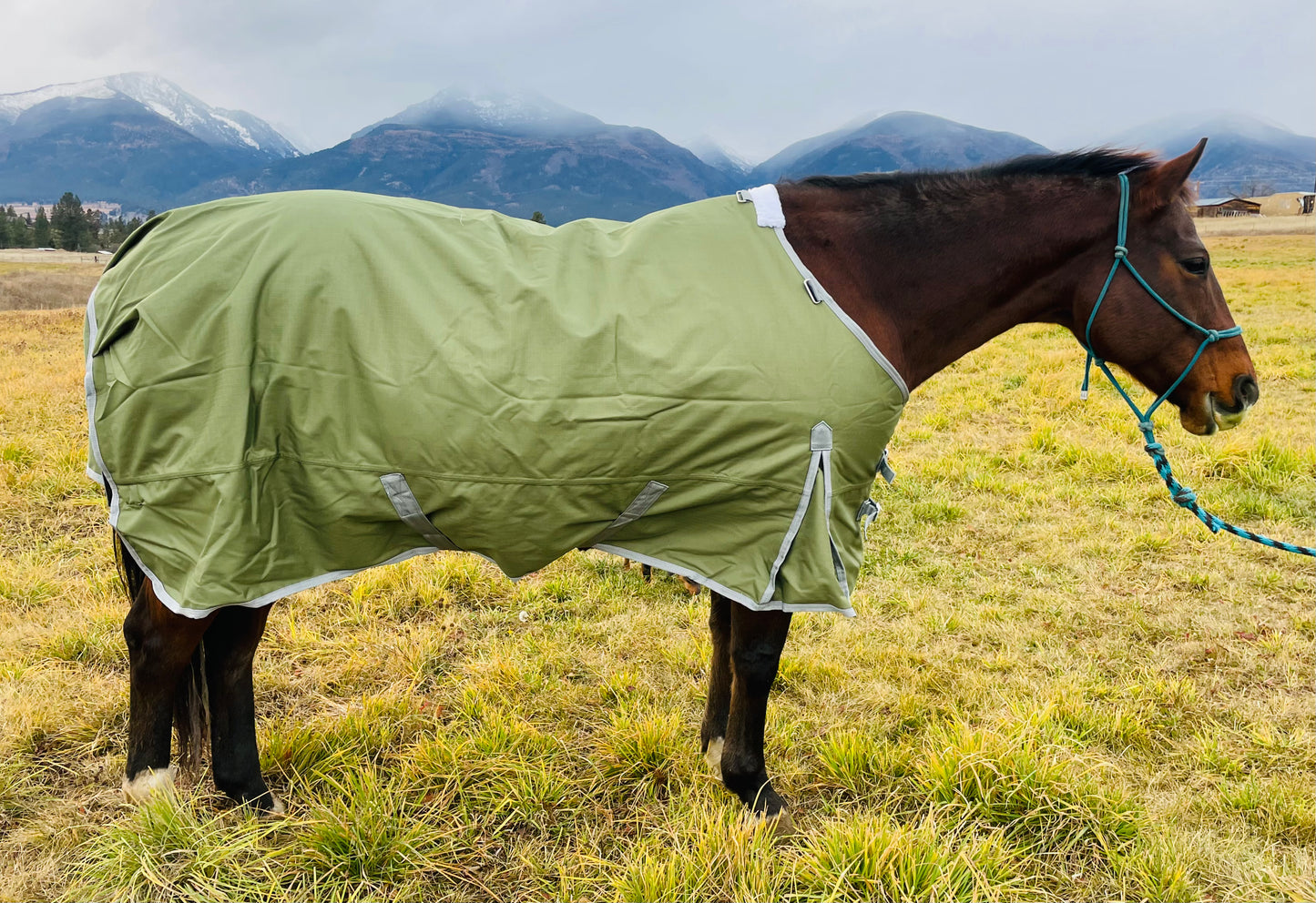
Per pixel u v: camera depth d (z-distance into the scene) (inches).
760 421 75.5
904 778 97.5
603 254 81.4
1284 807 91.7
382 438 75.6
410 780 95.7
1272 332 429.1
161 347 73.1
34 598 141.8
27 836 85.9
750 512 79.4
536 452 74.6
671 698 117.9
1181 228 86.8
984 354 398.6
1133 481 206.2
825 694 119.3
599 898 79.5
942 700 117.2
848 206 86.8
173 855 80.3
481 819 91.7
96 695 112.2
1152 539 169.3
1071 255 89.1
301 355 75.3
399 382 74.5
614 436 74.8
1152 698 115.4
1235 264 990.4
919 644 135.5
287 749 98.8
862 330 80.1
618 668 126.2
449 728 107.8
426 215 83.3
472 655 132.4
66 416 260.8
